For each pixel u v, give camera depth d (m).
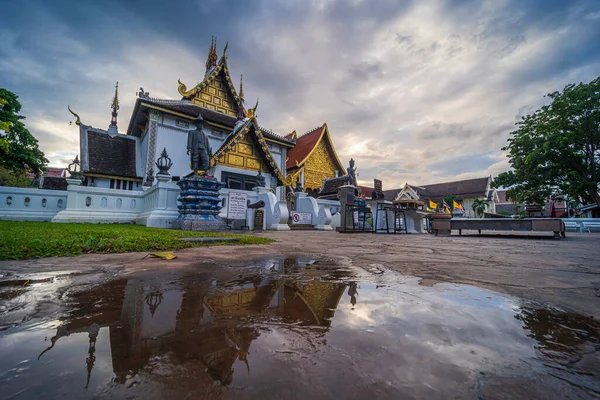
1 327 1.27
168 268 2.84
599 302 1.78
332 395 0.80
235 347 1.10
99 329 1.27
